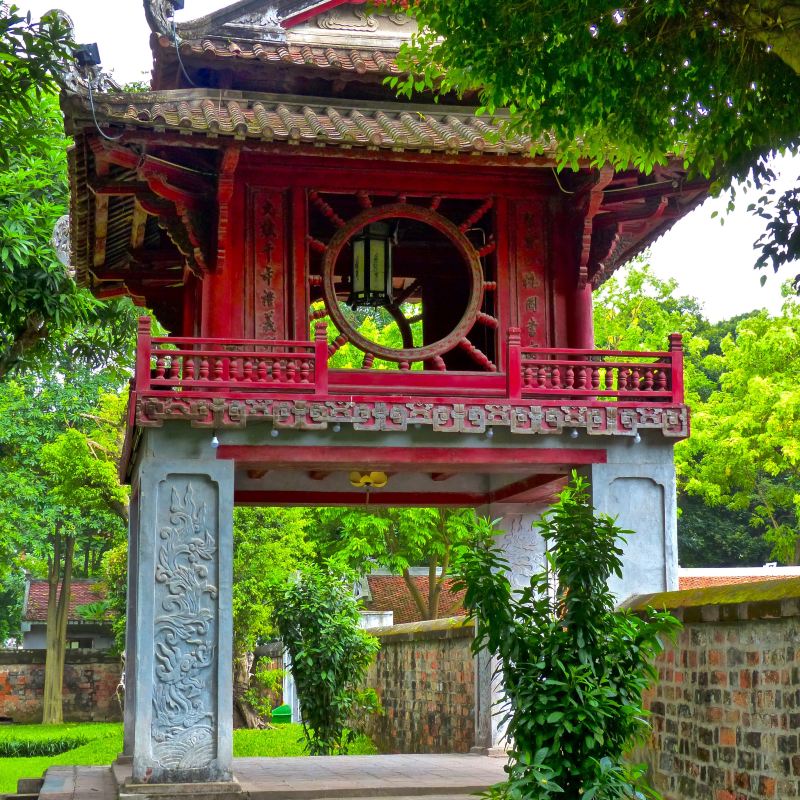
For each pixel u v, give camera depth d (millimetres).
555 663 6941
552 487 11758
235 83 10977
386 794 9688
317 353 9953
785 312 25078
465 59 7504
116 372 19672
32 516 27453
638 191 10750
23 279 14898
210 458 9695
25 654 32156
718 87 7633
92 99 9211
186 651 9477
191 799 9109
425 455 10055
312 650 15141
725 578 18781
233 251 10414
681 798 8367
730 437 24453
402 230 12859
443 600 27875
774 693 7184
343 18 11430
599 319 24406
